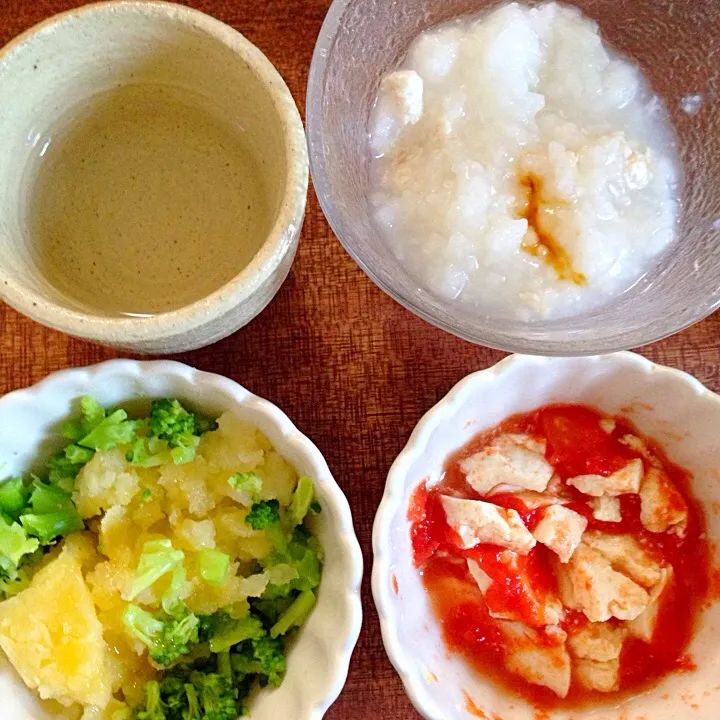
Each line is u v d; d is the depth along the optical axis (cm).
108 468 23
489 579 24
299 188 20
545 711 25
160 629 22
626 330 21
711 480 25
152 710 22
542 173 22
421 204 22
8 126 22
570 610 25
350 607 22
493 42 22
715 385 26
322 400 25
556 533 24
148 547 22
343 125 23
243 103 23
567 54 23
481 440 26
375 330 26
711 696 24
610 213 22
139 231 24
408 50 24
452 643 25
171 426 22
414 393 25
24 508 23
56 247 24
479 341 21
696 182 23
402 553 24
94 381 22
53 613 21
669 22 23
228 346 25
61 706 22
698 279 22
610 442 26
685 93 23
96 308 23
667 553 25
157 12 21
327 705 21
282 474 23
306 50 26
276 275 22
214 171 24
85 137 24
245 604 23
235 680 23
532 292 22
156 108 24
